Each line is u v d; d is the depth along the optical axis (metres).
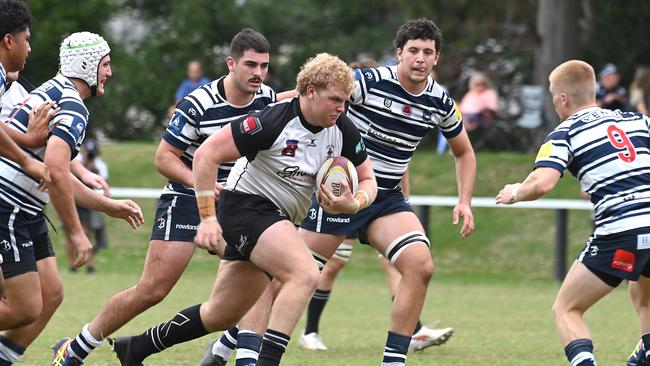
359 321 35.34
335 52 90.12
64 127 19.98
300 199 20.17
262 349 19.19
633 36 81.62
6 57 20.39
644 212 20.48
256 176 19.92
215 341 23.47
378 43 90.25
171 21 90.56
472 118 68.06
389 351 22.19
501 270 52.78
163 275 22.86
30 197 20.30
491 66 80.25
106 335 22.69
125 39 95.19
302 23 93.69
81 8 87.19
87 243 20.42
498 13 83.56
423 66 23.06
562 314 20.91
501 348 29.42
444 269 53.16
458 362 26.67
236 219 19.88
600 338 31.92
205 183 19.31
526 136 68.94
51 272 21.34
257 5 93.06
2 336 21.42
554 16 71.50
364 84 23.31
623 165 20.70
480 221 57.69
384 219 23.09
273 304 21.42
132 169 65.00
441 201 48.16
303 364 25.78
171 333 21.56
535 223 56.94
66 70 20.97
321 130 19.61
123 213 21.77
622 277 20.64
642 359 22.64
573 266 21.12
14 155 19.25
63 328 31.38
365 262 54.72
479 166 63.19
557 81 21.62
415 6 86.19
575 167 21.17
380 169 23.48
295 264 19.30
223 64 91.06
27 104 20.42
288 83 90.50
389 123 23.42
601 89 53.41
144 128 89.12
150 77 87.75
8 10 20.19
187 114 23.14
